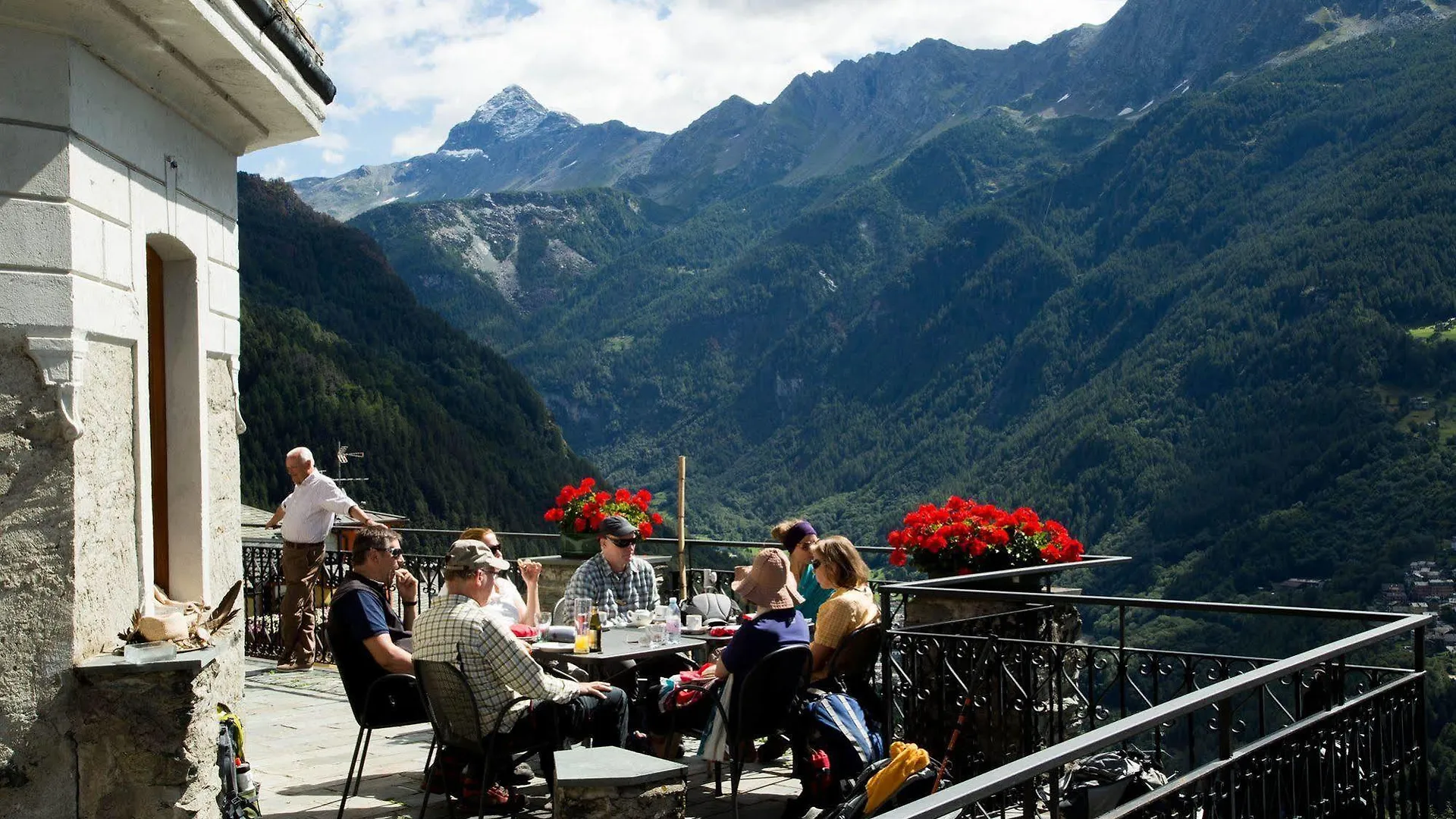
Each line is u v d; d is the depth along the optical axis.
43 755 4.80
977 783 2.89
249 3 5.69
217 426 6.60
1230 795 4.24
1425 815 5.47
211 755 5.19
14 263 4.73
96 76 5.09
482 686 5.29
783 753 7.30
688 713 6.16
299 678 9.99
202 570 6.27
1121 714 6.03
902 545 9.45
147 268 6.18
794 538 8.49
